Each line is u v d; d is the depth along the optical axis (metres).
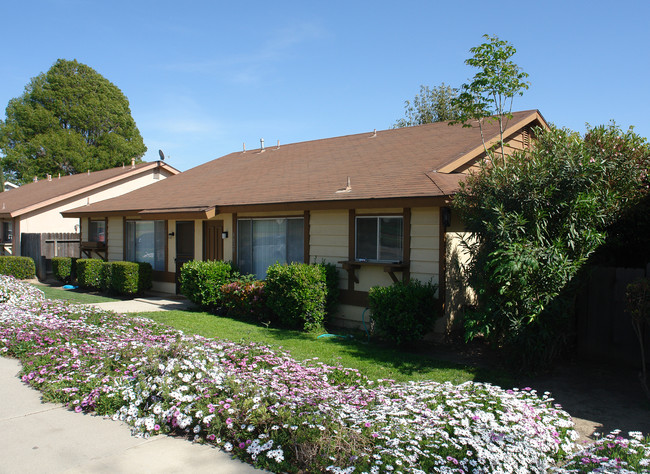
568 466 3.49
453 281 8.02
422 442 3.56
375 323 7.95
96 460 3.67
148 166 23.61
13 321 7.85
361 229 9.05
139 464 3.61
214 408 4.14
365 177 9.74
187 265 10.88
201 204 11.67
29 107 40.53
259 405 4.12
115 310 10.73
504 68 7.28
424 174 8.73
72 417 4.53
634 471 3.15
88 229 16.78
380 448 3.47
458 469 3.23
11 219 19.97
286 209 9.56
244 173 14.08
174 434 4.18
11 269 17.19
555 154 5.94
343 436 3.55
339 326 9.37
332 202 8.73
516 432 3.74
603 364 6.59
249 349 6.58
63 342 6.71
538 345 6.07
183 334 7.62
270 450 3.63
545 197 5.76
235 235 11.50
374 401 4.54
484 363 6.76
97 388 4.81
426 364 6.59
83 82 42.84
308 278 8.62
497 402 4.42
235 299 9.98
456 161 9.23
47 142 38.81
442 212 7.71
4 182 37.06
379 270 8.75
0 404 4.83
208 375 4.91
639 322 5.38
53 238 18.50
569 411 5.00
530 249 5.59
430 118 32.38
